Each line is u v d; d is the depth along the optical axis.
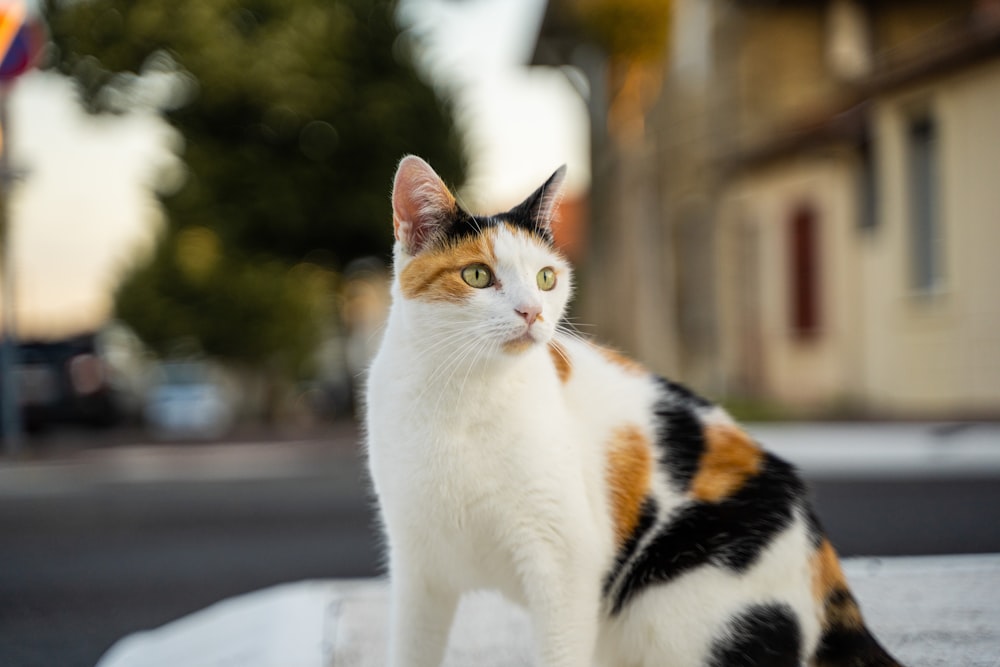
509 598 3.31
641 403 3.33
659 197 19.80
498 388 3.08
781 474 3.28
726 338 16.84
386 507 3.26
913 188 12.62
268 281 30.05
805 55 16.34
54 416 15.12
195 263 23.23
